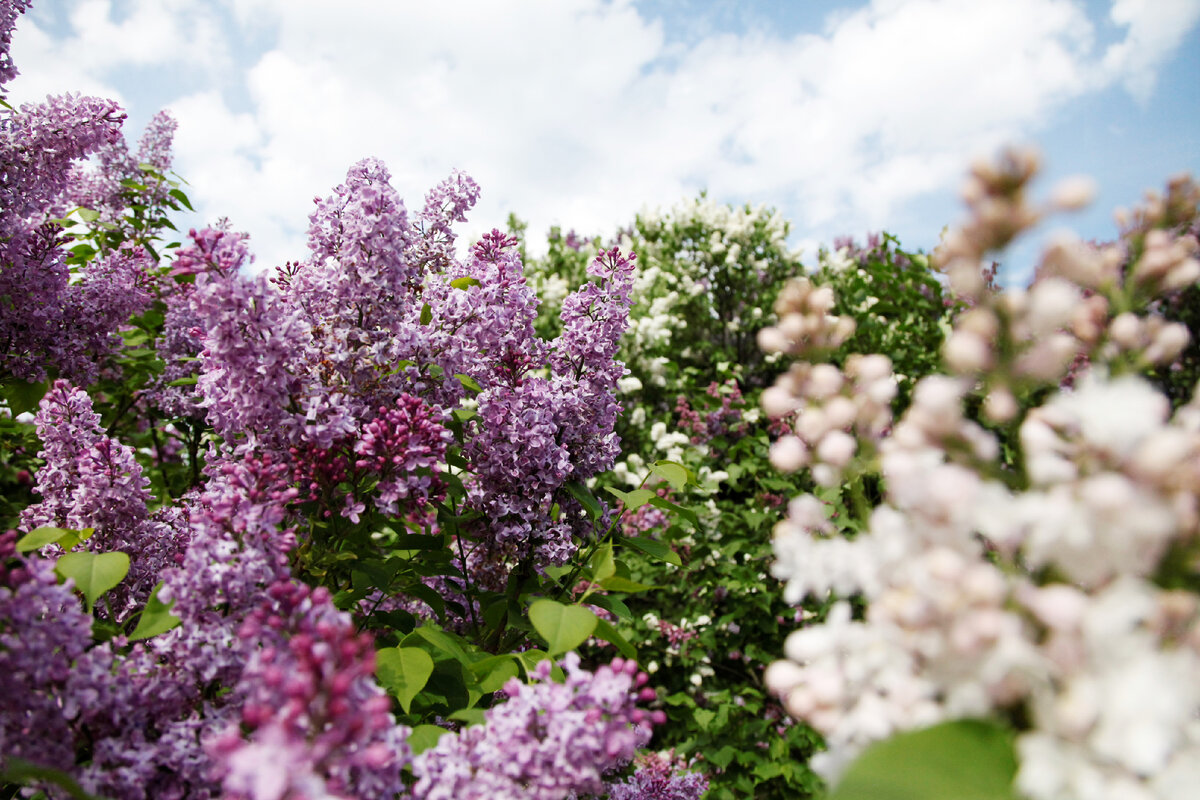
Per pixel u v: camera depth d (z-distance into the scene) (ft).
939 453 3.42
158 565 7.23
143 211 15.39
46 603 4.82
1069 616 2.84
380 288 7.50
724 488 21.85
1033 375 3.30
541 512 8.21
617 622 18.65
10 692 4.53
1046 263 3.30
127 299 10.79
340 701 3.75
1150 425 2.86
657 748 18.54
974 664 3.16
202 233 6.47
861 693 3.55
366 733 3.94
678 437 20.52
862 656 3.54
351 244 7.43
